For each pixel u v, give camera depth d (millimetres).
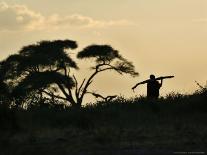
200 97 45594
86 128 38469
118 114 43531
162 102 46500
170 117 43000
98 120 41906
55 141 33875
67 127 39344
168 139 33969
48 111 44125
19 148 31875
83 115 42062
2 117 38375
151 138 34375
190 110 44750
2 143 32969
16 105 48000
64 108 47062
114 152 30328
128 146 31844
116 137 34625
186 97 47250
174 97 47812
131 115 43469
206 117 42594
